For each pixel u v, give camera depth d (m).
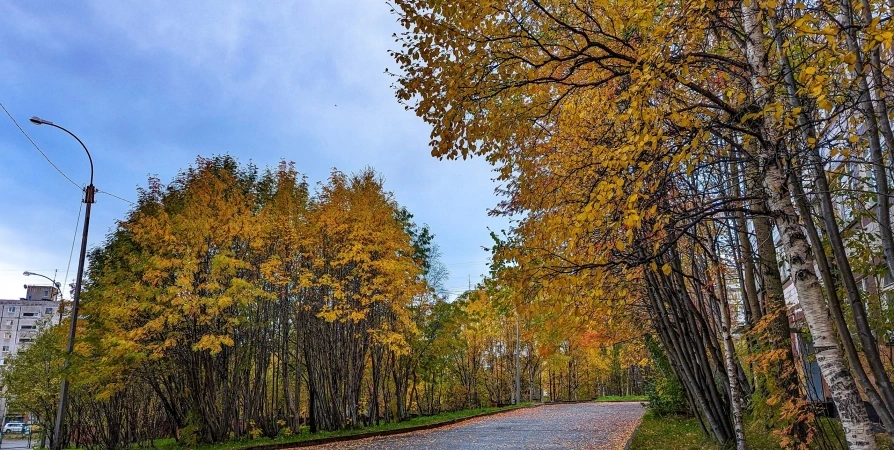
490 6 4.94
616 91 5.88
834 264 6.49
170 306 15.75
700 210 4.90
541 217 5.71
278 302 19.95
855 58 3.76
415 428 21.47
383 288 19.83
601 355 41.66
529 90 5.40
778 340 7.24
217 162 20.14
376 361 23.19
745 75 5.01
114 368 15.28
